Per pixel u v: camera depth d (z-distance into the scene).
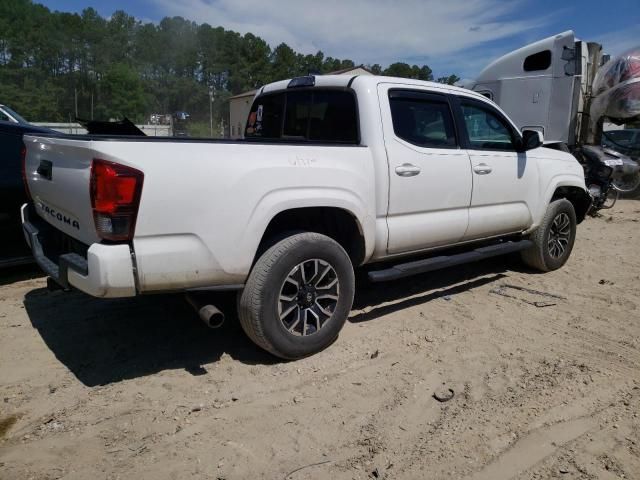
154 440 2.71
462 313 4.53
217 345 3.79
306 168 3.40
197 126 88.12
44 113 79.00
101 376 3.33
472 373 3.47
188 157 2.94
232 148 3.14
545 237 5.59
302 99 4.49
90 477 2.43
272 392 3.19
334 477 2.47
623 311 4.63
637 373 3.48
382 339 3.96
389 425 2.88
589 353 3.77
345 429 2.84
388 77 4.14
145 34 107.94
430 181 4.20
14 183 4.86
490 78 11.15
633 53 10.44
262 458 2.59
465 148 4.57
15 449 2.62
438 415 2.98
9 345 3.72
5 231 4.85
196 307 3.12
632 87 10.24
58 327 4.03
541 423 2.90
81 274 2.92
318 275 3.53
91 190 2.78
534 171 5.28
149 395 3.12
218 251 3.06
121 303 4.52
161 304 4.51
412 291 5.12
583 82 10.37
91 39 98.50
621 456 2.63
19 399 3.05
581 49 9.76
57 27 96.38
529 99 10.50
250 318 3.30
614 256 6.71
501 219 4.97
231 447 2.67
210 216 3.01
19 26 90.12
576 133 10.45
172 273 2.94
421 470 2.52
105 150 2.73
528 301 4.85
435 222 4.31
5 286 4.94
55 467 2.49
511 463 2.57
